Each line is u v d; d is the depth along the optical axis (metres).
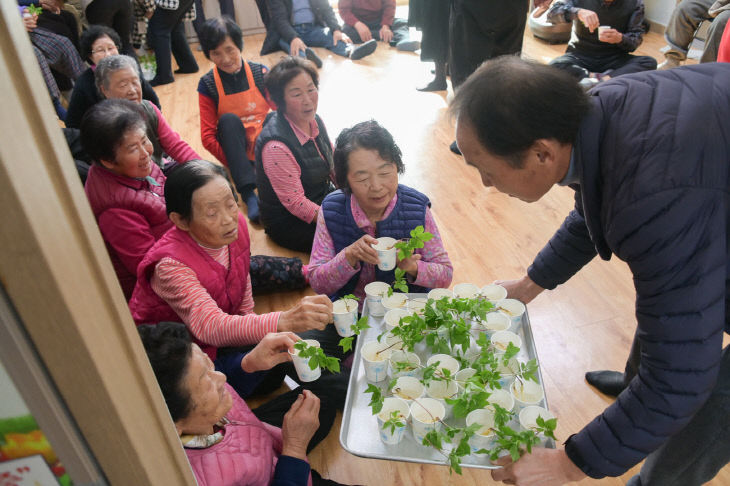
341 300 1.50
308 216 2.35
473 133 0.91
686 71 0.90
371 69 4.57
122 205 1.78
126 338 0.41
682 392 0.86
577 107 0.86
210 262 1.57
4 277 0.32
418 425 1.12
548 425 1.04
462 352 1.35
